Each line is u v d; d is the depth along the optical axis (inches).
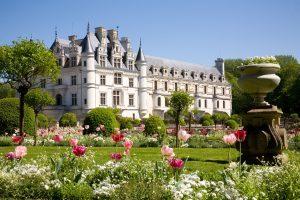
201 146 856.9
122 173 325.7
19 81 1023.0
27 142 932.6
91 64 2687.0
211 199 255.1
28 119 1118.4
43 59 1024.2
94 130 1109.7
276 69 476.7
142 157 571.5
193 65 3885.3
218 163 492.7
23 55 1002.1
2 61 1005.2
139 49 3110.2
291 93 3105.3
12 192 298.7
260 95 483.2
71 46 2792.8
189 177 289.6
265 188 261.3
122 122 2107.5
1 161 382.6
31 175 311.4
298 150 703.7
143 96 3056.1
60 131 1104.2
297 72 3511.3
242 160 473.4
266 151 455.8
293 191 247.4
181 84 3575.3
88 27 2723.9
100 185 298.0
